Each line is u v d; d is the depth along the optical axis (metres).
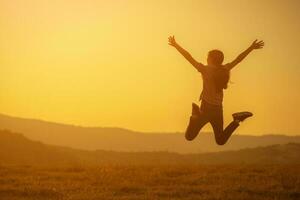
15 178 27.03
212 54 11.05
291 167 32.97
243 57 11.02
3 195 22.16
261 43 11.02
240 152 98.12
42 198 21.58
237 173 29.56
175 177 28.25
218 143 11.02
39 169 31.31
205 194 22.50
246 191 23.33
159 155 84.62
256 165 34.78
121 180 26.45
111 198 21.38
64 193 22.56
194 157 90.69
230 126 10.88
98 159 79.69
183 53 10.96
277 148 99.88
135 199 21.25
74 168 31.58
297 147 100.81
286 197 22.12
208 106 10.88
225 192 22.97
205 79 10.93
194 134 10.90
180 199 21.31
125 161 76.69
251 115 10.93
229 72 10.94
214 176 28.31
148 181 26.41
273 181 26.16
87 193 22.62
